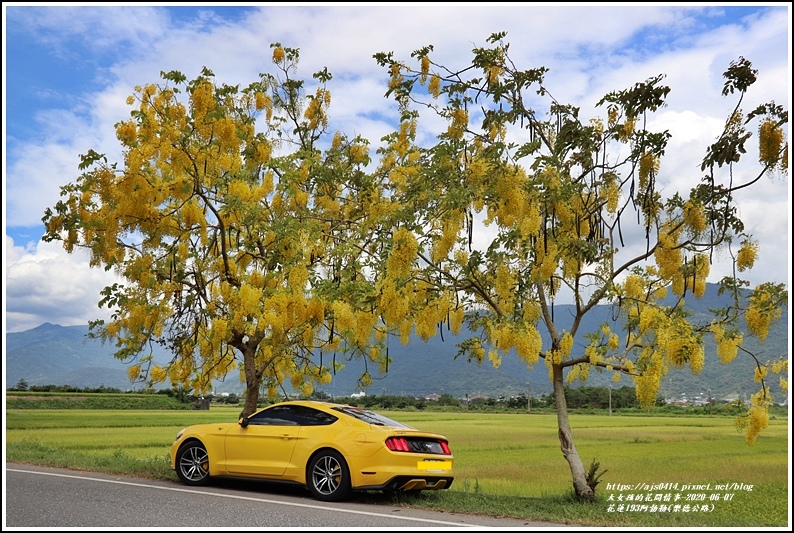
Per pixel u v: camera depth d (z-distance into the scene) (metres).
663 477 16.27
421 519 7.09
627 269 9.09
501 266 9.05
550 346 9.09
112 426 33.53
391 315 9.10
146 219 10.12
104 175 9.72
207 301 11.16
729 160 7.73
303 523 6.71
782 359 8.30
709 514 8.52
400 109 9.71
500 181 8.48
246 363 11.73
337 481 8.29
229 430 9.24
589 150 8.84
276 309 10.14
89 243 10.66
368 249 10.74
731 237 8.20
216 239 11.03
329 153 12.42
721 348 8.45
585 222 9.31
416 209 8.84
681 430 39.47
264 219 10.62
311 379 13.19
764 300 8.19
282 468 8.66
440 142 9.53
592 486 8.52
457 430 38.50
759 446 27.20
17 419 39.25
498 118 9.12
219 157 10.34
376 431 8.30
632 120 8.85
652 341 8.59
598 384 75.38
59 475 10.02
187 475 9.48
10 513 7.07
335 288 9.48
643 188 8.49
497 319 8.99
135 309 11.51
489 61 9.06
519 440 30.11
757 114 7.59
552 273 8.68
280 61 12.40
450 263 9.93
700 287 8.62
